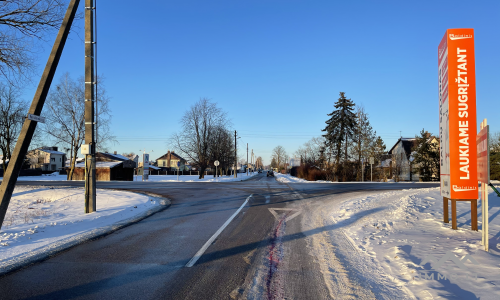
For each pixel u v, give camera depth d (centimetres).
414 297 379
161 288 407
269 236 725
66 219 912
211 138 4894
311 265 514
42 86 690
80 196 1673
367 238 688
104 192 1795
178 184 2667
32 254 557
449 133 638
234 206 1250
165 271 475
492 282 394
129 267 492
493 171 2952
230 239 691
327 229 813
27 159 5653
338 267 504
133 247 617
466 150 631
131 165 4547
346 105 4481
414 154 3959
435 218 826
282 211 1121
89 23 1045
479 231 665
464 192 638
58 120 3922
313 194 1734
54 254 562
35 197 1806
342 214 1042
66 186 2369
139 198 1472
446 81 651
